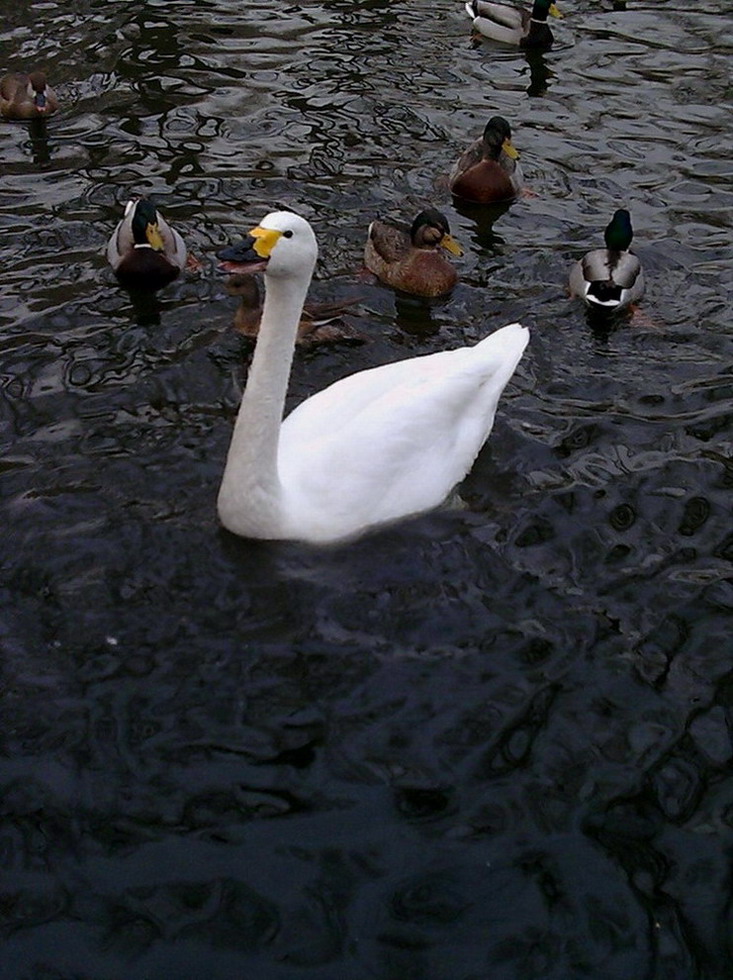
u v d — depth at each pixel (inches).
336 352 142.1
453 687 102.5
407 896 89.4
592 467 125.3
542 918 88.6
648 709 101.7
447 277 152.4
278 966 85.3
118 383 134.2
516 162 173.8
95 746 97.3
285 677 102.5
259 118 185.3
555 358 142.3
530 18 214.4
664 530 118.1
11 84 184.1
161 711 99.7
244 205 165.6
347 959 85.9
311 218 164.4
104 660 103.2
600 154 182.4
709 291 154.0
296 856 91.1
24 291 148.1
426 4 227.6
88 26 210.4
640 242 163.2
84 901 88.4
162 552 112.6
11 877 89.5
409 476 116.7
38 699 100.2
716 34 219.3
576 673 104.2
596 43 216.4
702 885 90.6
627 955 87.0
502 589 111.1
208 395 133.0
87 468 122.0
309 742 98.0
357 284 154.2
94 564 111.3
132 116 184.7
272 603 108.5
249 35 210.5
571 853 92.0
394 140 182.9
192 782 95.2
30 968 84.7
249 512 111.7
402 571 112.1
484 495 121.2
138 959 85.4
